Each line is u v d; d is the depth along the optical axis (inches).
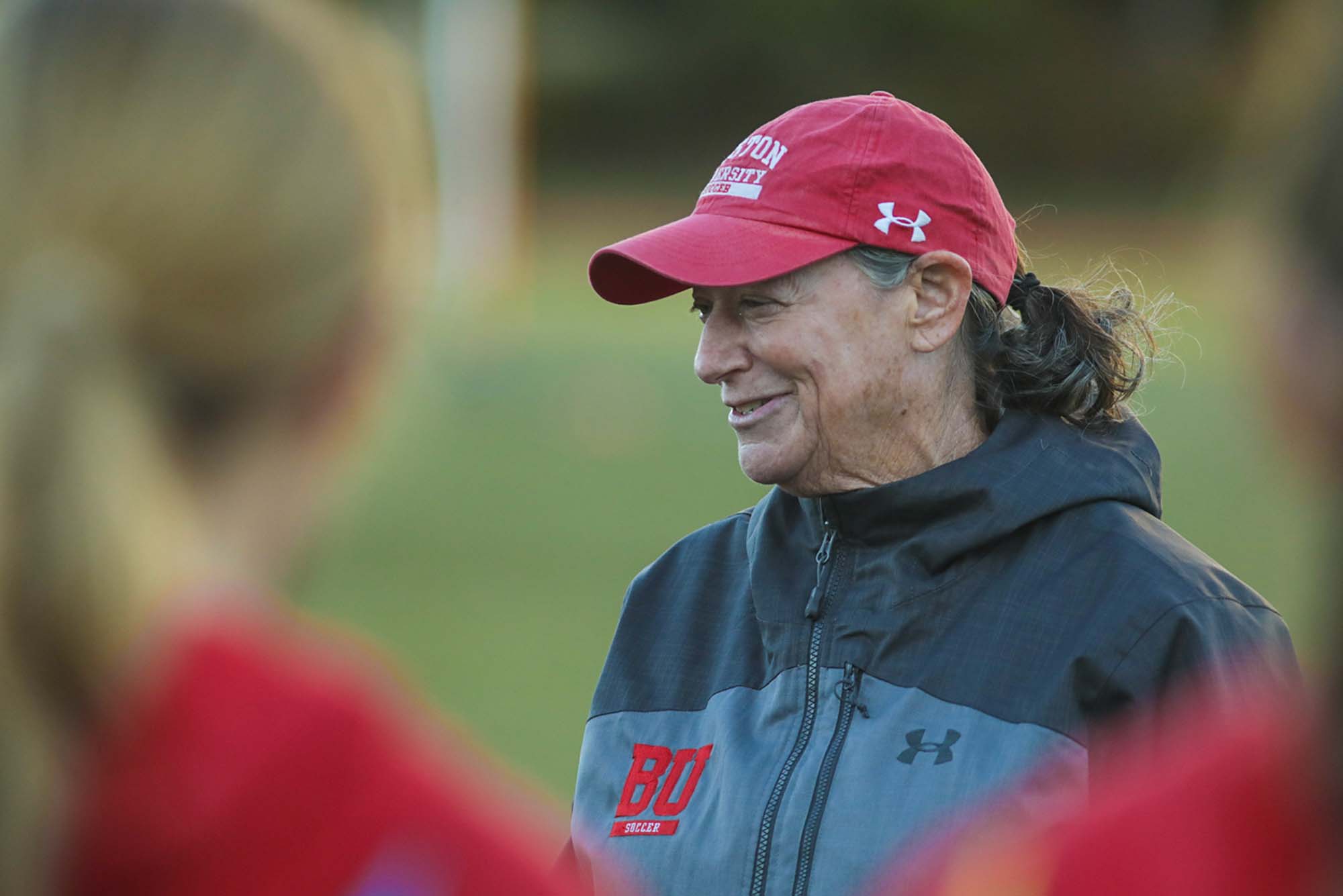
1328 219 120.6
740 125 6328.7
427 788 137.2
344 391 141.5
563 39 6343.5
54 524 122.6
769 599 345.7
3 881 122.1
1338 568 125.6
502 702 885.2
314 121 134.8
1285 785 130.6
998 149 6082.7
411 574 1200.8
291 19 138.6
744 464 349.4
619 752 356.8
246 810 127.6
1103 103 6028.5
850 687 326.3
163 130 129.2
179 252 128.1
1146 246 3730.3
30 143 129.3
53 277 125.6
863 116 347.3
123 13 132.9
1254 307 127.7
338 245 135.1
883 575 331.3
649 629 374.3
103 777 127.8
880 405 341.1
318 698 133.6
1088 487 330.0
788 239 336.5
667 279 363.9
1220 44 5895.7
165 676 129.0
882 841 303.3
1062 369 350.0
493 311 2888.8
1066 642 312.3
